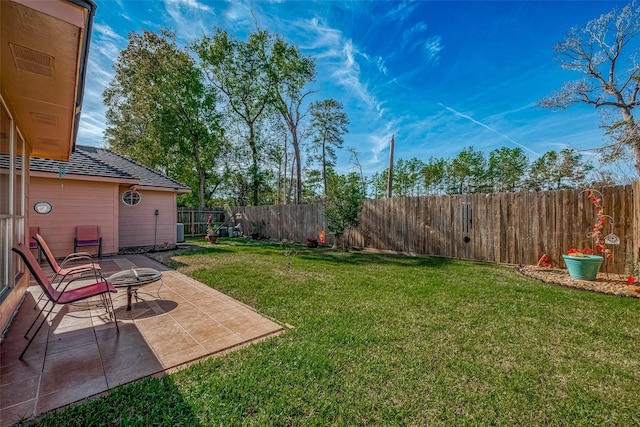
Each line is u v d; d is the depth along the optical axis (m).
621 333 2.94
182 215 14.49
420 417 1.79
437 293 4.32
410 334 2.91
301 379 2.13
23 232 4.36
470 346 2.66
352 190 9.73
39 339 2.75
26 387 2.00
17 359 2.38
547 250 6.21
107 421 1.70
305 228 11.66
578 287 4.61
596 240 5.36
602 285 4.67
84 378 2.12
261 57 18.28
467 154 23.78
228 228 14.90
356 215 9.54
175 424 1.69
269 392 1.98
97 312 3.49
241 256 7.94
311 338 2.80
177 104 17.39
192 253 8.51
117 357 2.43
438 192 24.62
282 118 20.17
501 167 22.95
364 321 3.24
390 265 6.66
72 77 2.56
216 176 21.80
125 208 9.63
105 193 8.09
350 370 2.27
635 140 8.44
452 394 2.00
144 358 2.42
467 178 23.80
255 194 20.05
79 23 1.84
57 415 1.73
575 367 2.33
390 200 9.08
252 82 19.06
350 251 9.32
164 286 4.68
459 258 7.62
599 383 2.12
